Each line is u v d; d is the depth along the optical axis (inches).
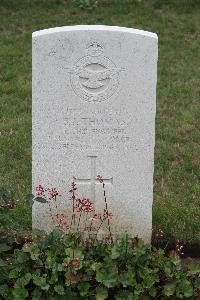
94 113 89.5
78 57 87.5
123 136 90.4
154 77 88.4
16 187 110.6
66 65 87.7
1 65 166.1
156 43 87.3
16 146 125.6
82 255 84.3
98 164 91.4
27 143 127.4
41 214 93.0
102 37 87.0
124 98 89.1
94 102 89.1
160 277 84.8
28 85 154.8
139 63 87.9
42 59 87.5
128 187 92.4
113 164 91.4
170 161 123.6
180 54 180.4
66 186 92.0
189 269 85.3
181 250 94.7
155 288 82.8
